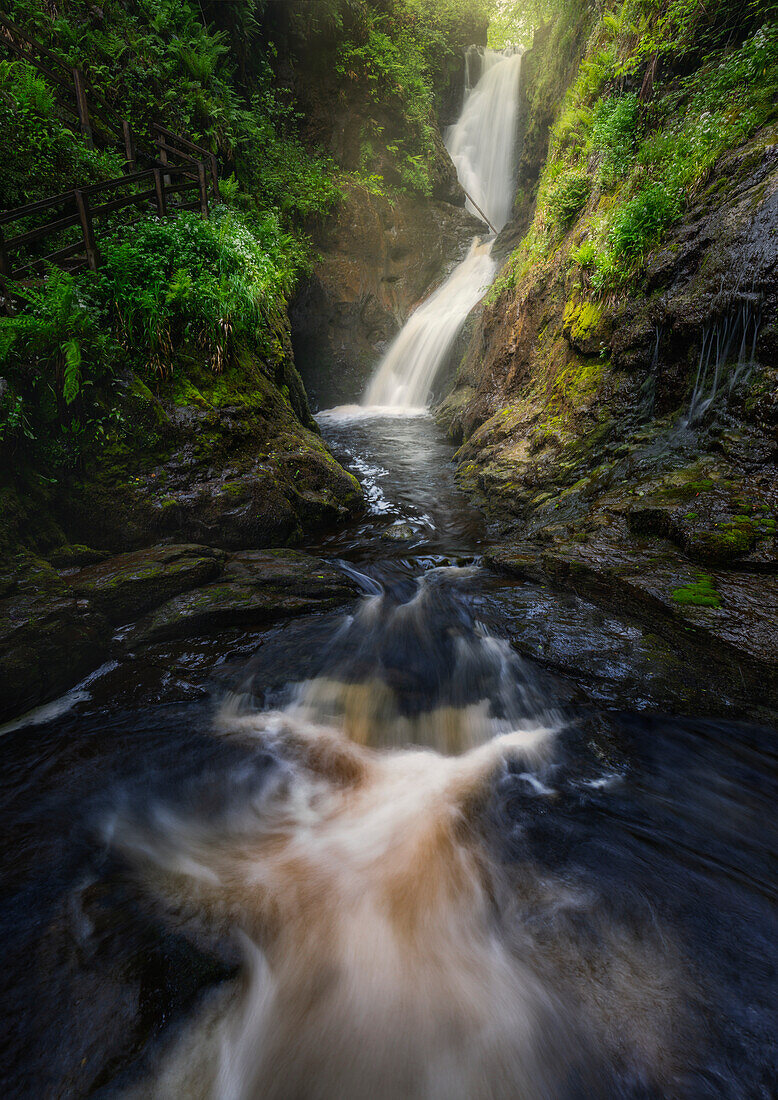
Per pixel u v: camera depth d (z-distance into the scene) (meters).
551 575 5.33
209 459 6.51
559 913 2.52
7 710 3.82
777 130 5.89
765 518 4.53
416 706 4.16
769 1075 1.87
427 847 2.92
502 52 25.59
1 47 8.83
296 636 4.91
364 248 17.94
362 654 4.71
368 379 18.50
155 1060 1.93
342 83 17.56
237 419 7.01
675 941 2.36
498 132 23.19
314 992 2.22
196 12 12.19
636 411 6.72
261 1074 1.95
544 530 6.21
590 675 4.04
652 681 3.87
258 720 3.94
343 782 3.42
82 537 5.73
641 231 7.09
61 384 5.46
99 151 9.02
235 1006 2.13
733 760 3.28
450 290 19.19
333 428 14.30
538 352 9.80
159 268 6.90
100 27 10.53
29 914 2.45
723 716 3.55
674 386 6.21
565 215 10.27
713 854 2.78
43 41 9.95
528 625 4.66
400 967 2.32
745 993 2.13
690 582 4.31
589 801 3.16
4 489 4.91
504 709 4.00
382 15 18.34
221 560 5.75
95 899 2.55
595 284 7.75
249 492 6.55
